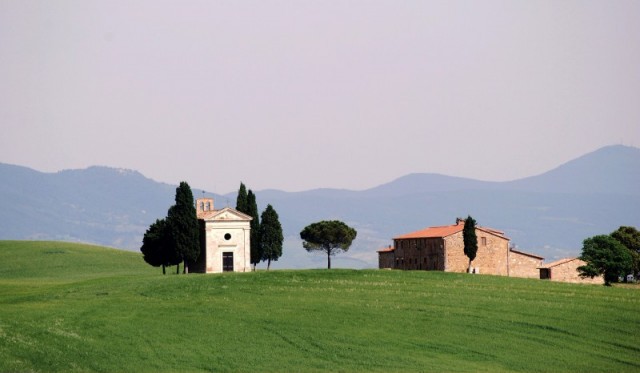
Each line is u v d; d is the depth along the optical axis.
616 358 120.50
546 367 115.94
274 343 126.44
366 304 152.12
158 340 127.44
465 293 163.00
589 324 138.25
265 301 155.25
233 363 115.88
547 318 141.88
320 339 128.88
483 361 118.38
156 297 160.75
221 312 146.00
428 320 140.62
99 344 124.44
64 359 116.06
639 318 142.25
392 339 129.38
